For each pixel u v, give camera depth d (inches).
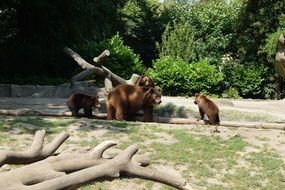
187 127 472.4
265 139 438.6
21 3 887.1
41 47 949.8
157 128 450.3
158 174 114.8
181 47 992.2
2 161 112.1
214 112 497.4
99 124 453.7
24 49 903.7
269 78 926.4
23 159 116.6
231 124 502.6
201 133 447.2
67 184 101.7
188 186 116.1
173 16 1105.4
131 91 506.3
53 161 109.0
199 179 335.6
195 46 1004.6
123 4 1100.5
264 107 650.2
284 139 443.8
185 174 341.1
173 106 564.7
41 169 105.0
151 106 512.1
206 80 887.7
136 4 1188.5
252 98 938.1
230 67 950.4
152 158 362.9
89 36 993.5
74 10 917.8
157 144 397.1
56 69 920.9
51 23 924.6
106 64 892.0
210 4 1099.3
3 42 944.9
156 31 1088.8
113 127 446.3
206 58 976.9
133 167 112.6
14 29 957.8
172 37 999.0
